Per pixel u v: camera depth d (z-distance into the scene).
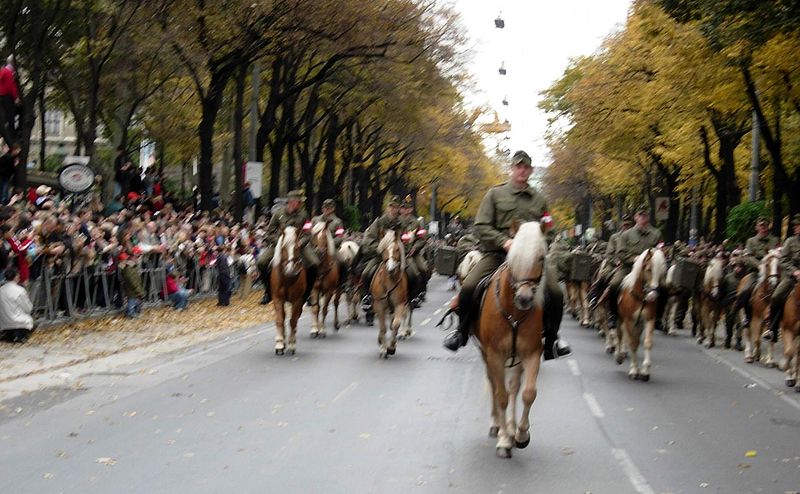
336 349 19.17
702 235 55.78
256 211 41.62
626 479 9.27
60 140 74.12
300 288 18.20
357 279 24.67
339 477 9.02
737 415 13.19
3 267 17.61
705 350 22.14
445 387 14.51
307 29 33.09
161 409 12.31
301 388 14.19
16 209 19.38
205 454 9.87
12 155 23.80
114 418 11.68
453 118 60.19
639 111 38.19
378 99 45.09
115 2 30.23
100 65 30.23
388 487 8.72
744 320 20.17
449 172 70.69
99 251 21.88
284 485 8.70
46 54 35.56
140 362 16.58
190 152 49.53
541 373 16.75
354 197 63.75
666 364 18.88
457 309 10.99
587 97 39.06
